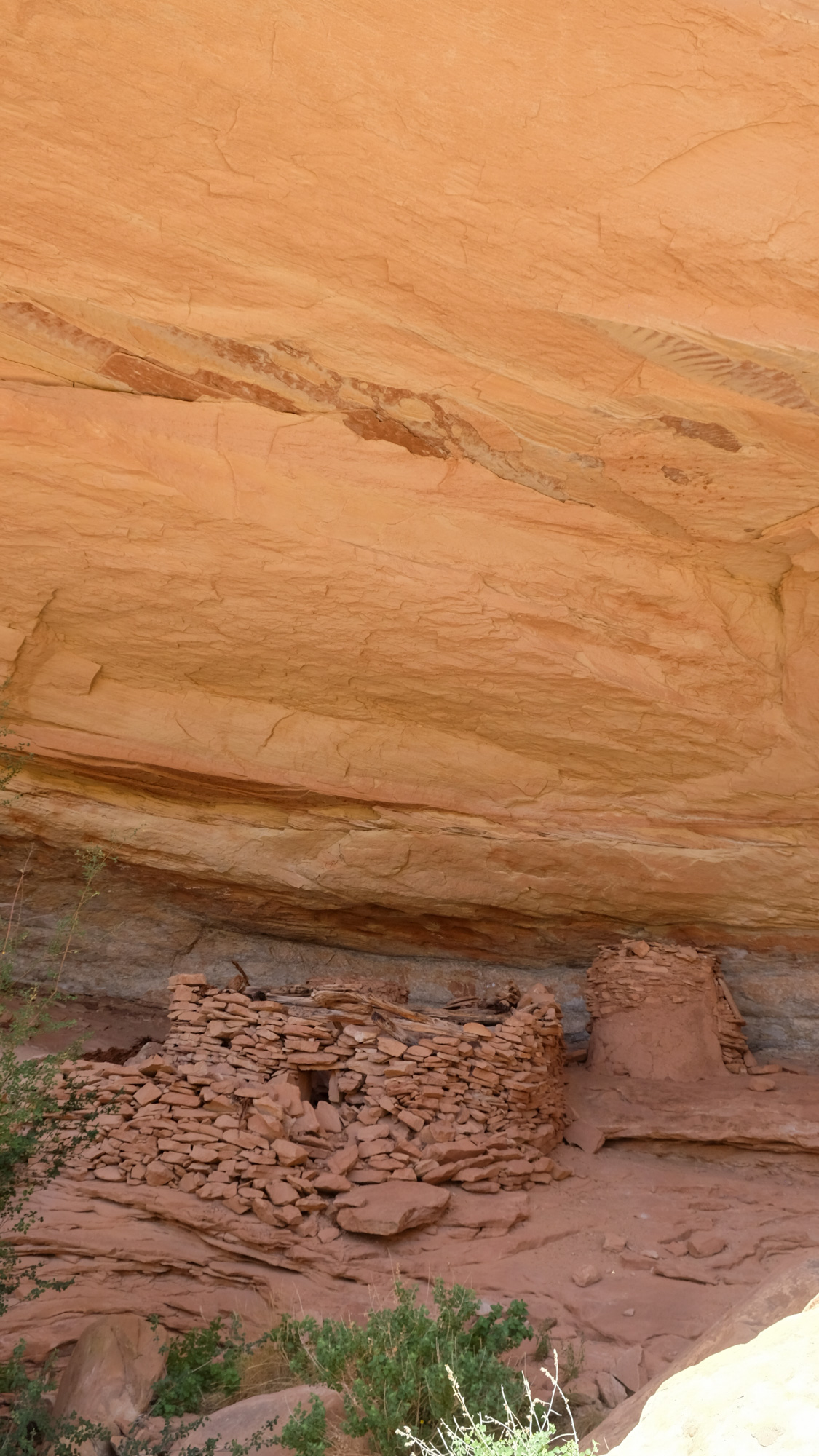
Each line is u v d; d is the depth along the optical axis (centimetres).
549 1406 258
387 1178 554
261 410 490
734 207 344
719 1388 186
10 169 372
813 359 382
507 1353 441
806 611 584
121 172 369
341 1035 600
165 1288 505
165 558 542
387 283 399
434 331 419
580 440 474
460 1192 563
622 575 569
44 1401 431
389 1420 354
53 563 544
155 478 506
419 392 461
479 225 367
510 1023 630
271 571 548
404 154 349
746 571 575
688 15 308
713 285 367
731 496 506
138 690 627
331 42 323
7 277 417
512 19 313
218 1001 593
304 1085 604
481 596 562
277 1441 361
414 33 319
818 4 305
